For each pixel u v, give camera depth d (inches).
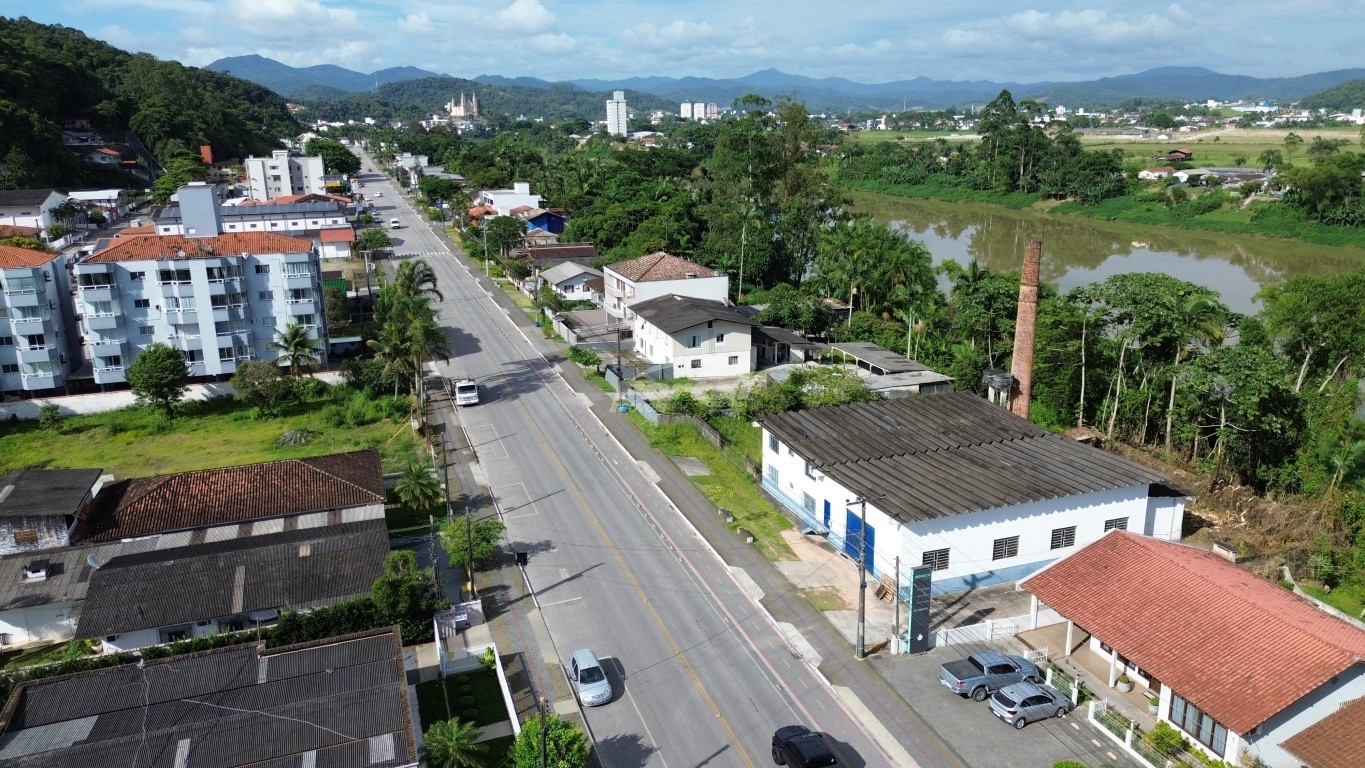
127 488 2187.5
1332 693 1305.4
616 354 3641.7
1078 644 1675.7
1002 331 3430.1
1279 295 2992.1
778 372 3408.0
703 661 1641.2
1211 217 6845.5
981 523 1844.2
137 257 3100.4
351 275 5039.4
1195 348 2763.3
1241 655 1371.8
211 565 1813.5
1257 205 6717.5
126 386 3203.7
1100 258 5762.8
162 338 3171.8
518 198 6771.7
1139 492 1967.3
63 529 1966.0
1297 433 2486.5
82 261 3056.1
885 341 3708.2
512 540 2126.0
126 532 2003.0
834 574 1956.2
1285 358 2994.6
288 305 3326.8
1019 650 1658.5
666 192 6235.2
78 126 7746.1
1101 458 2075.5
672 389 3208.7
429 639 1712.6
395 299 3095.5
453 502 2336.4
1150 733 1379.2
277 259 3275.1
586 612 1813.5
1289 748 1246.9
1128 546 1684.3
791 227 4842.5
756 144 4965.6
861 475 1985.7
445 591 1891.0
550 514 2263.8
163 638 1700.3
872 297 4111.7
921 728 1444.4
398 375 3125.0
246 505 2103.8
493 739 1424.7
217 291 3181.6
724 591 1888.5
